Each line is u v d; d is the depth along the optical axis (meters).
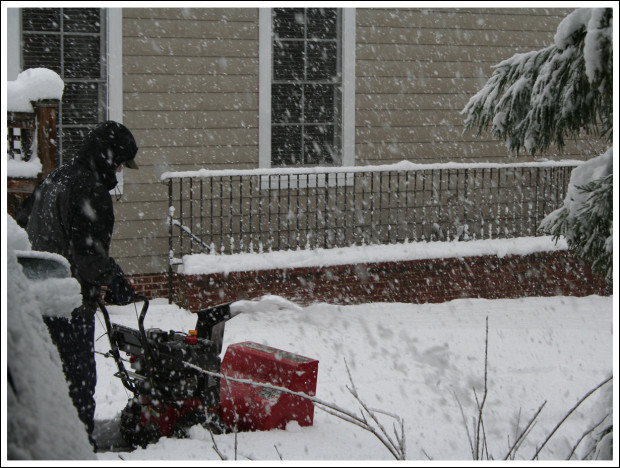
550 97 5.14
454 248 10.46
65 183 4.55
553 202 11.44
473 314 9.91
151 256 9.98
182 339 4.85
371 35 10.81
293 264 9.69
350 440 5.04
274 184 10.59
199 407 4.79
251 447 4.59
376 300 10.23
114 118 9.69
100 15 9.60
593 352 8.32
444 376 7.27
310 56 10.68
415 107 11.12
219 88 10.17
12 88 6.59
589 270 11.15
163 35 9.87
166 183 9.74
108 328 4.62
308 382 5.25
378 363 7.61
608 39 4.32
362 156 10.91
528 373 7.52
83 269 4.41
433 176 10.81
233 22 10.16
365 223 11.02
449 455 4.89
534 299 10.85
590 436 3.82
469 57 11.34
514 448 3.49
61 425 1.37
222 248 9.73
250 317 9.33
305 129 10.74
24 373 1.33
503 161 11.63
